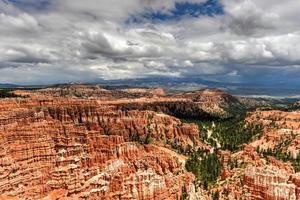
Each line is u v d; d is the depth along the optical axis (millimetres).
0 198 115438
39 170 134500
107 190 132375
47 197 128625
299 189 132750
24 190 124312
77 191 133500
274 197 133750
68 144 154875
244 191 144250
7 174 121375
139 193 131125
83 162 150625
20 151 133625
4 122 141625
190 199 144750
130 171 150000
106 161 156500
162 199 136000
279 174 141750
